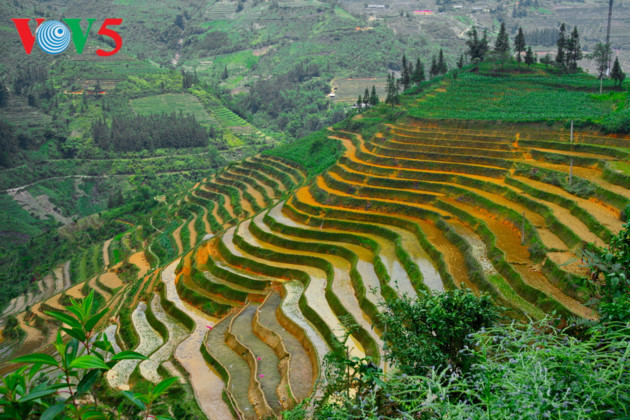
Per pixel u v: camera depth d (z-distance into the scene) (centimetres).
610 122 6359
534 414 762
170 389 4069
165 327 5522
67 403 698
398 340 1605
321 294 5044
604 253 1384
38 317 7650
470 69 11831
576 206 4741
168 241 9144
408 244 5419
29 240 12569
